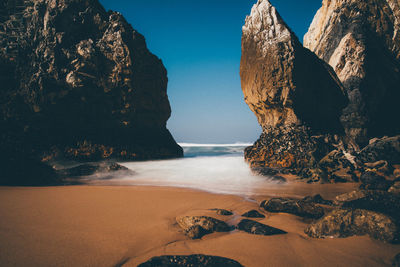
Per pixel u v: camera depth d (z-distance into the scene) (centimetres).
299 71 855
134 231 276
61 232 271
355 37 1096
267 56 897
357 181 616
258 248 229
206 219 286
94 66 1019
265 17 955
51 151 949
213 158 1130
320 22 1473
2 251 223
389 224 234
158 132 1278
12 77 966
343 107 1008
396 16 1161
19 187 542
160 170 833
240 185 608
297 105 860
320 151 776
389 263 196
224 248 230
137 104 1120
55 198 434
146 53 1148
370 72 1034
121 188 552
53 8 1000
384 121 1054
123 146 1078
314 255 214
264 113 992
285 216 335
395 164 661
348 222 250
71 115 1016
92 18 1075
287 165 743
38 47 984
